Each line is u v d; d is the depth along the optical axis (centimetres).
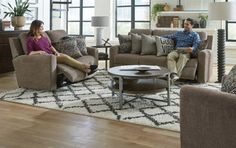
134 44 547
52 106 363
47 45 480
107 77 547
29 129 289
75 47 513
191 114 171
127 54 541
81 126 298
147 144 255
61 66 438
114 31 864
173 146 251
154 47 531
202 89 167
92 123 307
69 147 249
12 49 460
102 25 631
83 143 257
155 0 789
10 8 644
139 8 830
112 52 546
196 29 712
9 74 580
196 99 167
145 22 828
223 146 158
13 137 270
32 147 248
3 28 590
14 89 452
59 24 855
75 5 911
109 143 258
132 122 309
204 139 167
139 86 363
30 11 672
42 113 339
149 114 333
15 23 600
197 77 494
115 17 862
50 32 528
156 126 297
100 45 629
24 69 442
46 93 427
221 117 156
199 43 506
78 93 428
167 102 373
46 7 785
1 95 414
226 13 462
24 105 370
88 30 906
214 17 473
